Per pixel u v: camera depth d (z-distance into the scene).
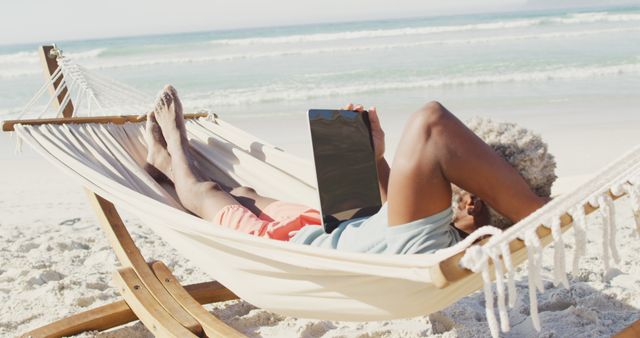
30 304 3.26
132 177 3.07
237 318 3.01
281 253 1.93
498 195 1.76
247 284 2.24
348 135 2.37
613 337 1.93
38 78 17.25
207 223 2.13
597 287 3.09
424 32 26.64
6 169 7.14
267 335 2.88
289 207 2.76
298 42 24.64
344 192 2.30
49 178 6.75
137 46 22.20
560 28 25.30
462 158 1.75
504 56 16.64
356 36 25.86
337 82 13.48
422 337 2.74
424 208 1.83
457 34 24.80
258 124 9.30
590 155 6.42
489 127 1.87
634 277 3.25
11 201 5.86
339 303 2.02
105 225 3.19
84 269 3.79
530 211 1.75
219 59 19.28
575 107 9.20
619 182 1.63
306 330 2.88
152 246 4.27
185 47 23.00
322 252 1.80
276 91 12.49
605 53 16.09
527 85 11.73
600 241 3.87
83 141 3.17
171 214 2.26
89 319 2.85
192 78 15.41
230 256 2.18
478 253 1.51
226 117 10.02
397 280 1.79
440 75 13.65
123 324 2.96
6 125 3.13
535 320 1.59
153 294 2.87
